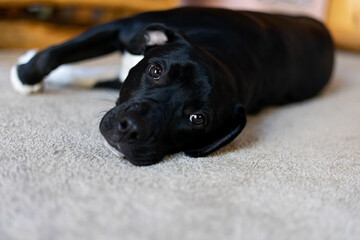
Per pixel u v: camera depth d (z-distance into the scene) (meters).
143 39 0.66
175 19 0.76
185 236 0.41
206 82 0.58
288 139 0.73
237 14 0.82
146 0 1.21
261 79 0.79
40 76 0.74
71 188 0.47
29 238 0.38
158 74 0.59
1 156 0.52
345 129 0.83
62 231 0.39
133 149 0.53
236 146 0.66
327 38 1.08
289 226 0.45
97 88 0.89
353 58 1.72
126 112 0.53
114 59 1.22
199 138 0.60
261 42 0.80
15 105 0.71
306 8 1.79
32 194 0.45
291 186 0.54
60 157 0.54
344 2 1.74
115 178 0.50
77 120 0.68
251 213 0.46
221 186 0.52
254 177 0.55
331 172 0.60
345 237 0.44
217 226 0.43
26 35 1.15
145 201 0.46
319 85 1.05
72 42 0.74
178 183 0.51
